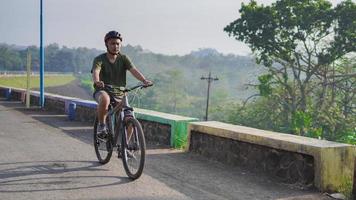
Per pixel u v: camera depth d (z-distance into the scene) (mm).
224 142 6902
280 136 6078
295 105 47406
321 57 44719
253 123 53062
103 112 5898
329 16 43656
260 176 6016
